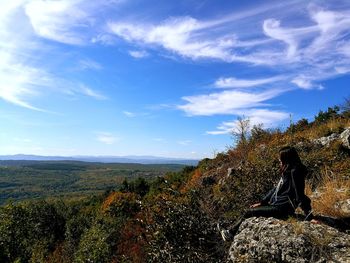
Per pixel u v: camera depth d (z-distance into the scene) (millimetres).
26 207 41062
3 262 31469
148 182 49625
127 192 44312
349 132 10141
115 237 25453
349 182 7031
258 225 5797
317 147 10688
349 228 5465
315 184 8312
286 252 5070
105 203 38938
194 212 7602
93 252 23984
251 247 5516
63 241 37438
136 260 10539
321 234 5105
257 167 9625
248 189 8797
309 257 4859
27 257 32188
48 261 31344
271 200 6281
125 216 32938
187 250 7070
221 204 8516
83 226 36625
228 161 14977
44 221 42406
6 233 32750
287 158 6043
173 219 7438
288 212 5988
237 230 6391
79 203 61281
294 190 5906
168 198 8219
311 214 5730
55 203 51781
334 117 14312
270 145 12305
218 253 6828
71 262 28844
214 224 7457
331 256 4707
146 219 8148
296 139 11977
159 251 7223
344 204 6082
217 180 13320
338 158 9477
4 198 177625
